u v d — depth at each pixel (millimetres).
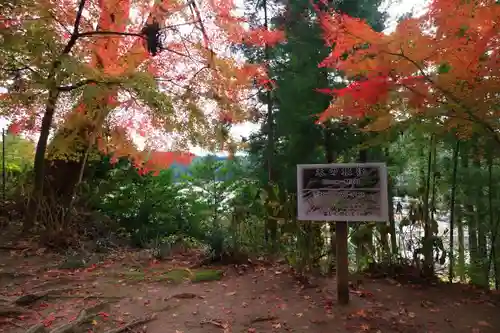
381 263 4363
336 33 2828
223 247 4961
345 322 3113
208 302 3602
